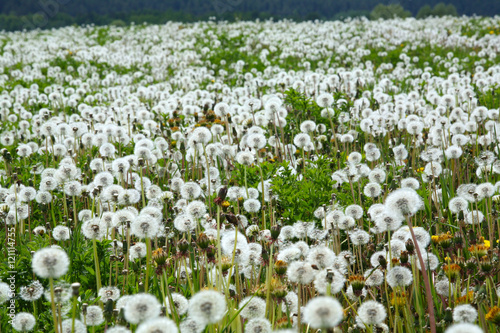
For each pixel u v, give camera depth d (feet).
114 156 24.91
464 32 99.09
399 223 11.82
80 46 95.66
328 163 21.50
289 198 18.20
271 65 65.16
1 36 122.42
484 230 16.33
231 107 31.22
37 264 8.98
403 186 18.22
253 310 10.34
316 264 10.67
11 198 18.10
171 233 15.07
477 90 39.55
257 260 12.20
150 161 22.11
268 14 147.95
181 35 103.45
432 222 17.10
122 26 148.05
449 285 11.84
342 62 65.57
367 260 14.34
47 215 19.40
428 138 24.85
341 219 14.44
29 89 50.34
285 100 31.04
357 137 28.07
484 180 20.84
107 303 10.77
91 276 14.10
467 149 24.32
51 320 11.94
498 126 25.67
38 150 27.61
